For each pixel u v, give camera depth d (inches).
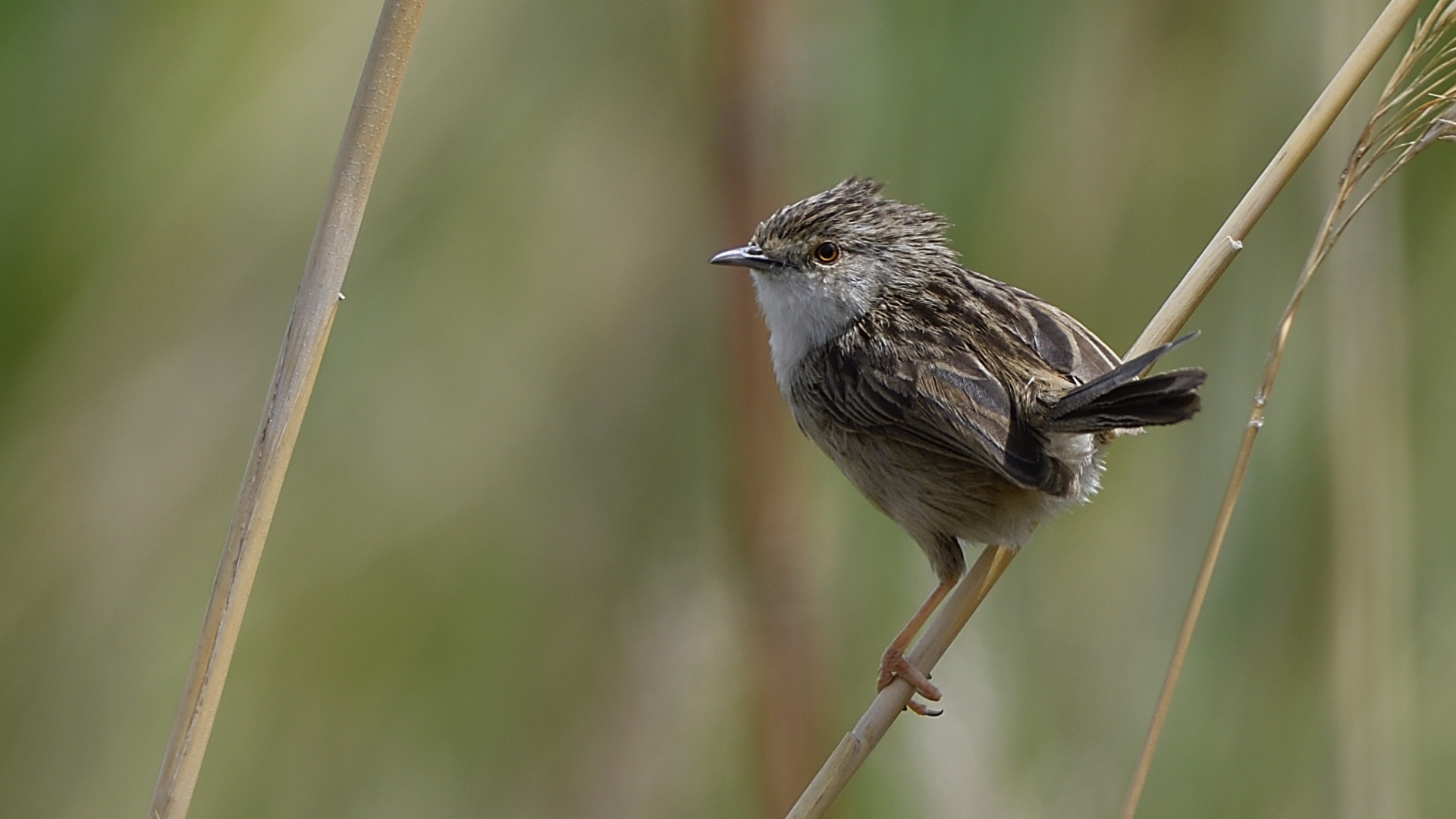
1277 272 437.7
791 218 386.0
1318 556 431.5
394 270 489.1
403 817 484.4
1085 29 435.2
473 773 479.2
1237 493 296.2
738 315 379.9
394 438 494.9
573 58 483.2
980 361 357.1
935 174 428.5
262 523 265.9
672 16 479.5
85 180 429.4
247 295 461.7
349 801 486.3
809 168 417.4
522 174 489.1
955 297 379.6
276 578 492.7
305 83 449.1
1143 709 437.4
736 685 415.8
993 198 433.7
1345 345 401.4
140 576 471.5
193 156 440.8
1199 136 445.1
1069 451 343.9
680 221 489.7
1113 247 445.7
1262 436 440.1
